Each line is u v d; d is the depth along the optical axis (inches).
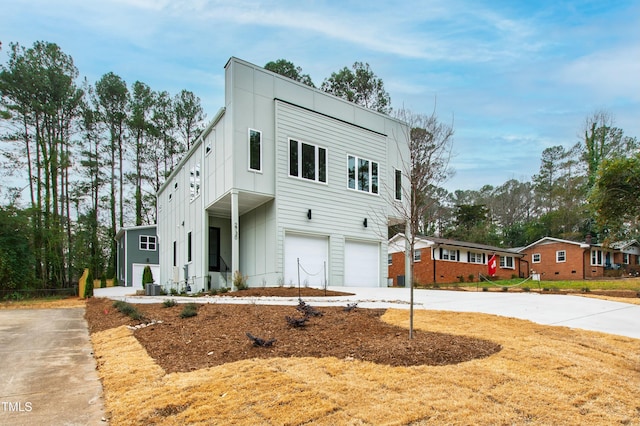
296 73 1357.0
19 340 292.7
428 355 202.2
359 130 692.1
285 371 184.4
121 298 569.3
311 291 494.3
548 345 222.7
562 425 132.9
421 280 1068.5
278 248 577.6
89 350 260.2
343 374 178.7
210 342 243.1
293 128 611.5
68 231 1209.4
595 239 1421.0
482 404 146.9
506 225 2089.1
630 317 329.1
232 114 559.2
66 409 160.4
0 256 703.7
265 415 142.3
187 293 665.6
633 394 158.7
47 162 1107.3
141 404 157.1
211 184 635.5
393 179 732.0
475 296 481.7
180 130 1605.6
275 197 582.2
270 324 277.3
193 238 728.3
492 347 217.9
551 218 1646.2
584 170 1768.0
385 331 251.9
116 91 1440.7
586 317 327.9
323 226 627.2
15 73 1061.1
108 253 1498.5
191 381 177.2
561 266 1230.3
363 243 681.0
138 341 260.8
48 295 719.7
